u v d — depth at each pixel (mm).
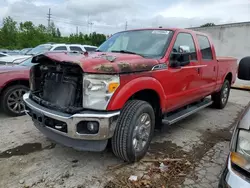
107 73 2438
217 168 2953
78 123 2441
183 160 3125
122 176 2713
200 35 4473
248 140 1554
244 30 11680
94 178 2670
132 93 2688
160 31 3795
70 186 2516
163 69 3234
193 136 4035
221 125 4703
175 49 3557
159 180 2650
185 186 2557
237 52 12055
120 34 4223
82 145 2656
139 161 3055
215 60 4914
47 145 3496
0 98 4699
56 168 2869
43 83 3078
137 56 3115
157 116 3443
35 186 2506
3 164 2941
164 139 3863
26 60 5703
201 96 4641
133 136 2801
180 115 3930
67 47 11000
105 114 2438
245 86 9883
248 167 1511
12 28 37500
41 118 2730
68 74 2648
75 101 2590
